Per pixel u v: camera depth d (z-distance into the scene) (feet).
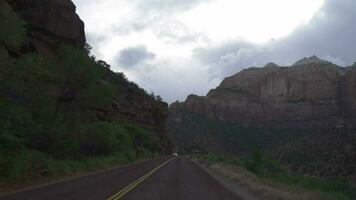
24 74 107.04
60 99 141.49
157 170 148.56
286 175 154.40
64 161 122.52
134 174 122.31
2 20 100.17
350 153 241.35
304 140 327.88
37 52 184.85
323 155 263.90
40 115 112.88
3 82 99.09
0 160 81.56
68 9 220.64
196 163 247.50
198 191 74.54
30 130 109.91
